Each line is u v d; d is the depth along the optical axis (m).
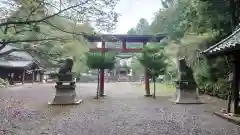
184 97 11.19
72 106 10.12
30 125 6.27
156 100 12.43
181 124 6.39
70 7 3.86
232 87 7.12
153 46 13.84
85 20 4.13
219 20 12.45
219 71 12.59
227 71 12.05
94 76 39.84
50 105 10.35
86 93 16.80
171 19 19.31
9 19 3.87
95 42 12.02
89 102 11.64
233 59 6.87
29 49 4.50
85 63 13.34
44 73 38.78
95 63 13.23
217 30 12.81
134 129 5.82
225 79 12.46
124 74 42.34
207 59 12.53
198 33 14.18
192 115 7.82
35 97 13.80
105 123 6.57
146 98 13.47
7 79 27.11
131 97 14.09
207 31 13.74
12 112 8.21
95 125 6.30
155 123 6.54
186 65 11.56
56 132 5.51
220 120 6.92
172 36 17.95
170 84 22.81
